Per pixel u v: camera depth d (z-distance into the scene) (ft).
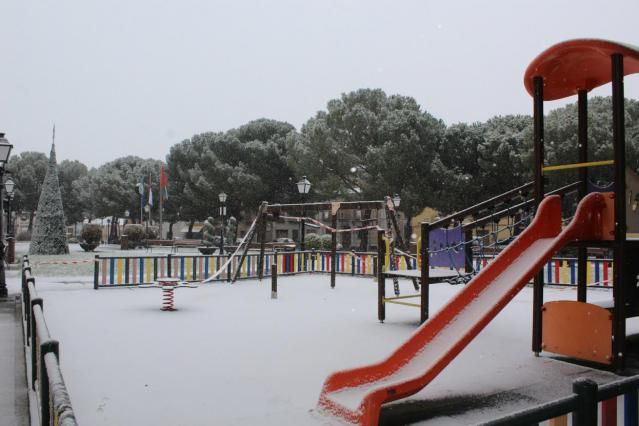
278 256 57.26
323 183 123.34
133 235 127.54
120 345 22.04
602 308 18.16
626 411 8.38
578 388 7.30
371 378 14.82
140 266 46.01
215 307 33.55
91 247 116.16
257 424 13.07
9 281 52.44
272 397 15.20
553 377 17.08
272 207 52.65
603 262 44.65
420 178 116.06
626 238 19.31
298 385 16.39
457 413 13.78
